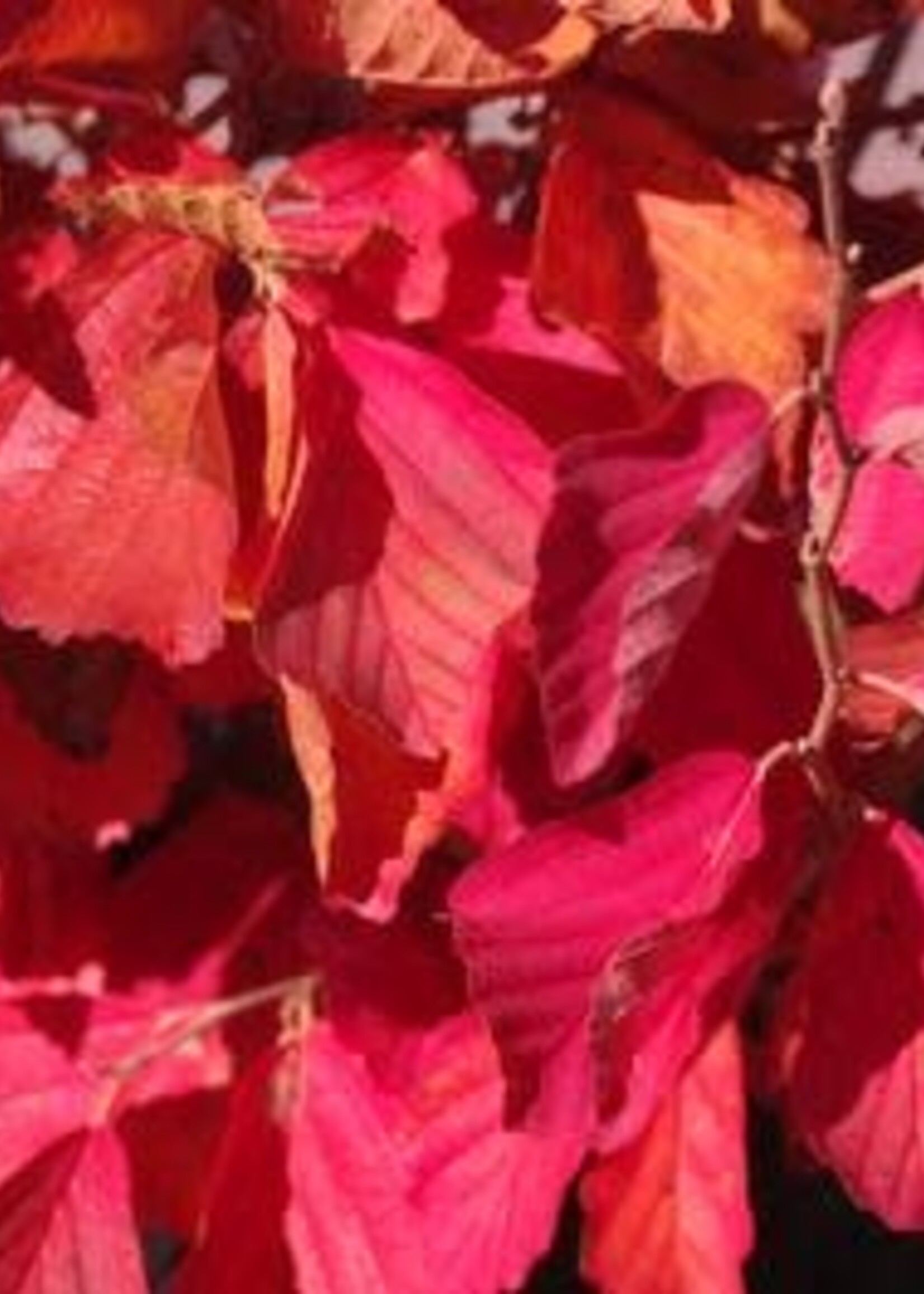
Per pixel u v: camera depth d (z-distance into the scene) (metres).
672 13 0.44
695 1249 0.50
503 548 0.44
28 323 0.44
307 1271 0.51
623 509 0.40
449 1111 0.50
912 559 0.45
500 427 0.44
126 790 0.52
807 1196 0.68
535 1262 0.52
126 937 0.55
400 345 0.45
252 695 0.51
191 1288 0.52
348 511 0.44
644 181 0.46
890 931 0.46
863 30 0.47
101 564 0.44
